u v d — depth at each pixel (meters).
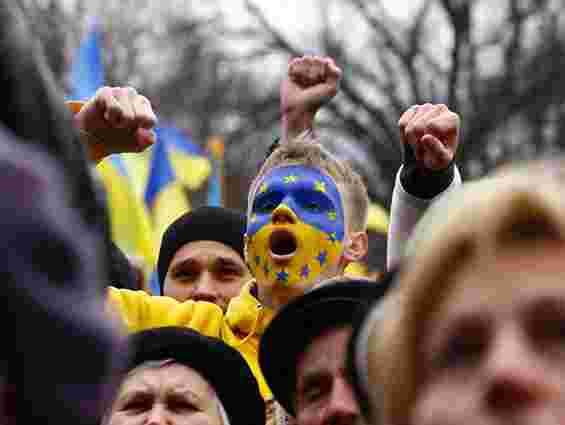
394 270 3.58
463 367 2.71
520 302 2.68
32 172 2.63
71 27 34.47
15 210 2.60
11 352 2.60
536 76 39.44
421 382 2.82
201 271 8.90
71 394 2.63
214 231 8.96
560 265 2.69
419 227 2.98
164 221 15.11
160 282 9.24
